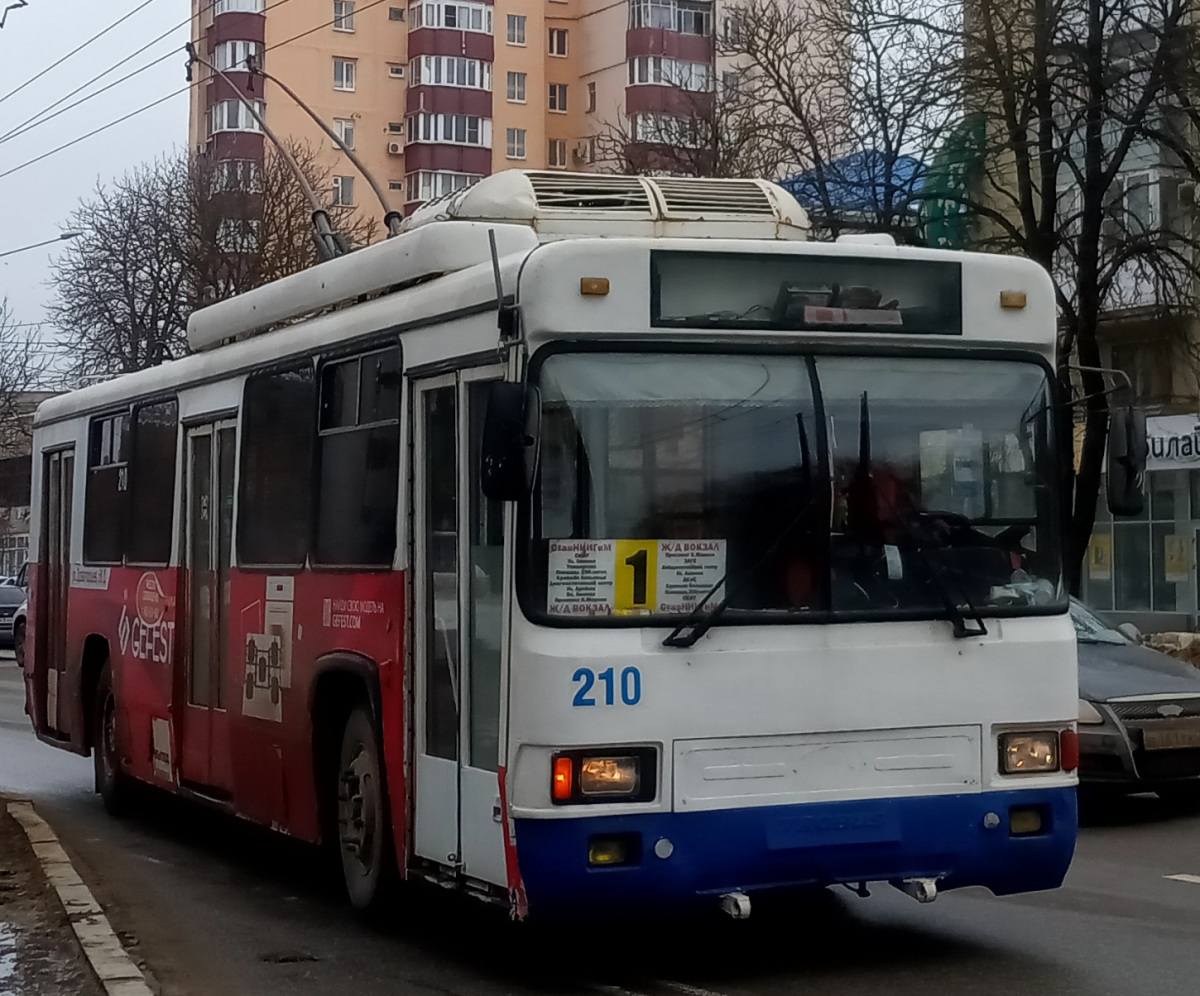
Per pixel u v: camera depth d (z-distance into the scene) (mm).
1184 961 7340
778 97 29484
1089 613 13438
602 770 6445
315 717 8602
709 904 6684
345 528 8367
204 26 60406
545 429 6586
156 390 11531
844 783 6754
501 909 8773
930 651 6906
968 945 7719
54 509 14070
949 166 24516
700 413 6758
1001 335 7234
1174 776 11609
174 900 9258
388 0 63062
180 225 41250
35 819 11789
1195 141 24859
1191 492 31672
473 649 6996
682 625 6598
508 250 7828
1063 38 23125
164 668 11070
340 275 8805
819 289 6953
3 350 50969
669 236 8469
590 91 63344
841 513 6871
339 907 9016
